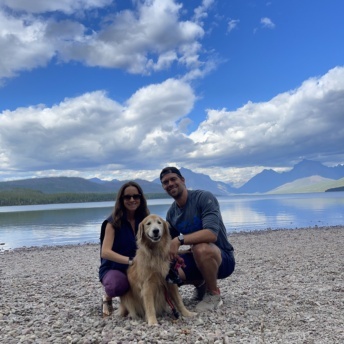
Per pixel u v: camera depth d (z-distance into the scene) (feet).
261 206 106.11
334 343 6.41
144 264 7.98
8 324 8.32
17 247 32.22
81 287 13.35
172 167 8.96
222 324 7.65
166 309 8.56
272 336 6.86
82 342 6.84
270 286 11.87
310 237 28.94
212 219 8.62
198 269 9.00
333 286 11.43
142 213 9.08
